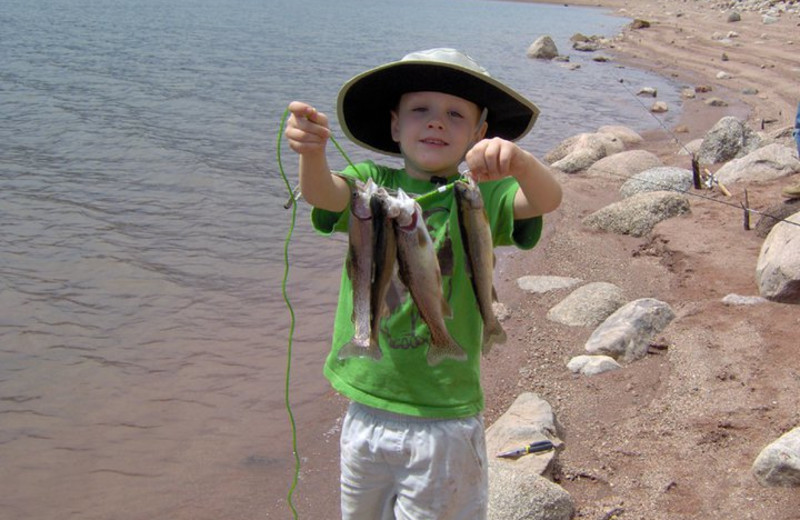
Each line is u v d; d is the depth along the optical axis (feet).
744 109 23.31
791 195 11.12
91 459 6.77
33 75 24.07
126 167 15.48
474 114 4.11
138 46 31.40
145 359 8.46
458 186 3.62
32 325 9.11
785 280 8.34
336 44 35.12
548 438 6.42
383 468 3.94
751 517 5.35
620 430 6.68
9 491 6.34
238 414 7.47
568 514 5.57
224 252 11.56
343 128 4.36
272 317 9.53
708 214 12.11
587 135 17.71
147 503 6.21
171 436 7.11
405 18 51.21
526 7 66.39
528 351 8.42
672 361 7.61
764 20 42.83
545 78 28.84
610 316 8.54
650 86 27.50
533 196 3.84
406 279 3.57
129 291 10.12
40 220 12.42
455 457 3.83
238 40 34.96
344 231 4.16
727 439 6.25
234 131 18.65
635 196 12.60
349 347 3.60
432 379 3.83
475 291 3.73
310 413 7.48
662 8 61.93
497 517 5.43
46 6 44.68
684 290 9.68
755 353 7.38
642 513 5.59
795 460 5.53
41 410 7.47
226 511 6.11
